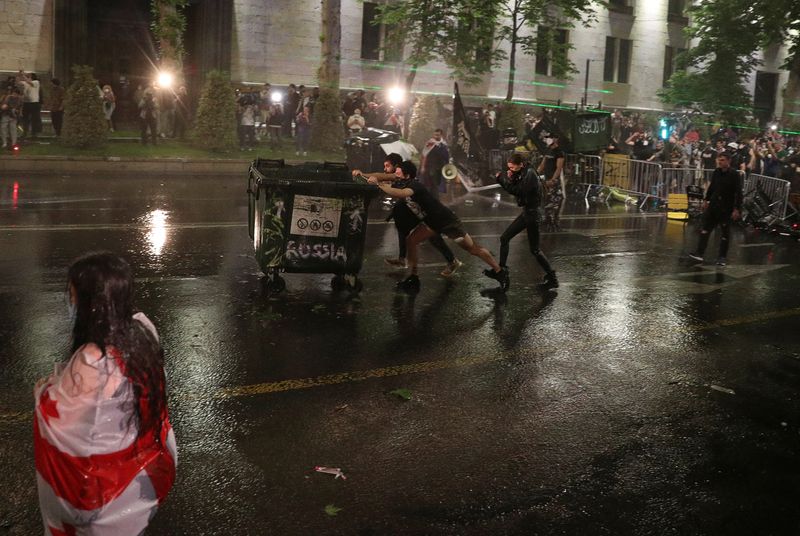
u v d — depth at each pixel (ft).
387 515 13.79
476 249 30.50
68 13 80.28
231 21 91.76
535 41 96.17
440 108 87.35
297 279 30.42
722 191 38.88
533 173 31.07
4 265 29.30
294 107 82.07
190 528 13.00
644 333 26.27
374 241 39.45
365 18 102.63
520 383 20.83
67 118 62.95
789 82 118.01
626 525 14.02
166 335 22.74
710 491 15.52
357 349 22.72
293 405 18.35
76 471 8.28
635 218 55.16
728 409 19.97
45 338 21.67
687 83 116.98
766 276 37.09
